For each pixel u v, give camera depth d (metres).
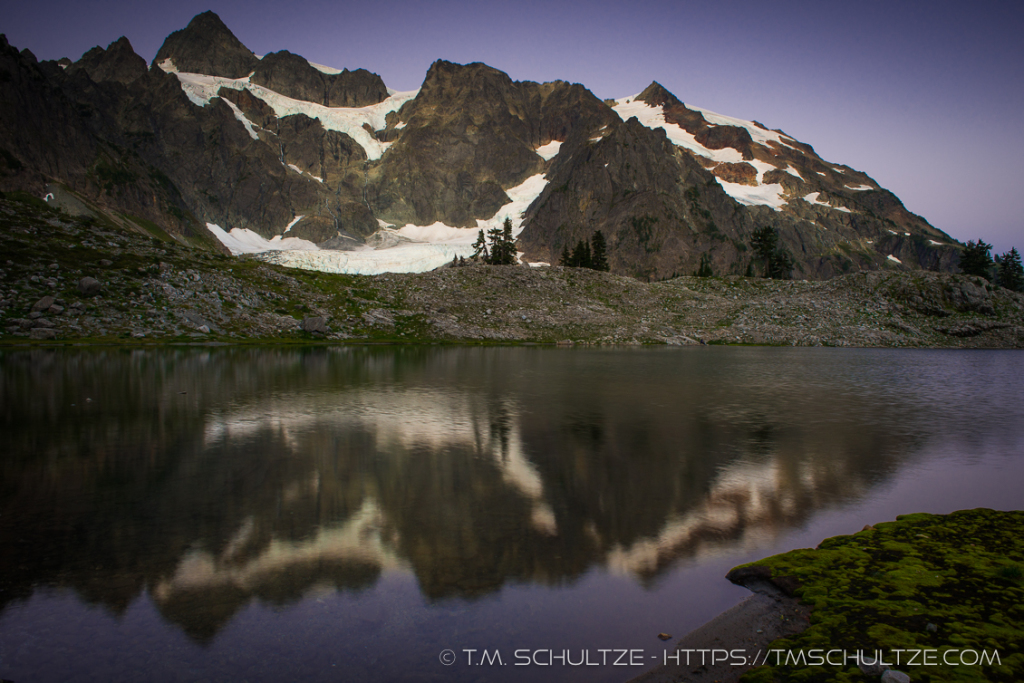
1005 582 11.93
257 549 14.16
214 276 110.00
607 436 28.09
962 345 118.88
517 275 145.88
